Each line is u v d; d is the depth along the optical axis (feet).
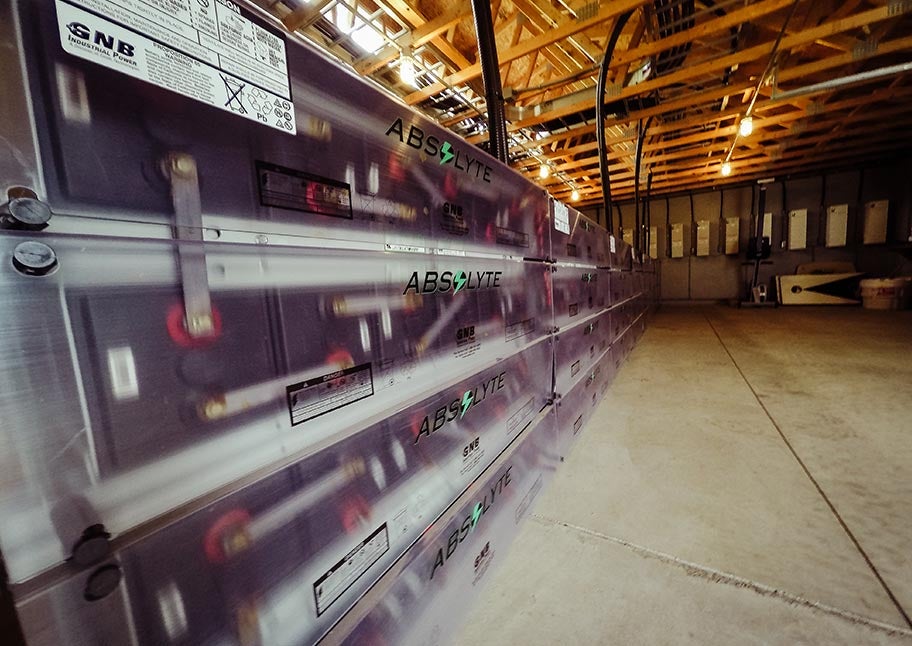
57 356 1.10
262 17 1.59
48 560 1.09
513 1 10.29
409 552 2.57
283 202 1.73
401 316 2.50
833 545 4.00
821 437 6.43
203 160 1.43
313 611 1.89
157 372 1.32
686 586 3.59
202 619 1.45
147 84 1.27
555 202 5.52
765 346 13.78
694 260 30.99
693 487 5.20
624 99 13.53
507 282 4.06
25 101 1.03
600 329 8.73
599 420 7.72
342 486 2.05
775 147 20.38
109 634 1.21
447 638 2.99
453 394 3.06
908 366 10.30
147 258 1.29
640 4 8.64
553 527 4.49
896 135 19.70
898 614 3.19
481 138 17.07
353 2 9.91
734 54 10.96
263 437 1.67
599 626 3.23
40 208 1.05
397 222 2.45
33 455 1.06
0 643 1.00
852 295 24.85
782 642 3.02
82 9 1.12
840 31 9.85
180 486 1.38
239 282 1.57
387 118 2.32
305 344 1.85
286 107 1.72
